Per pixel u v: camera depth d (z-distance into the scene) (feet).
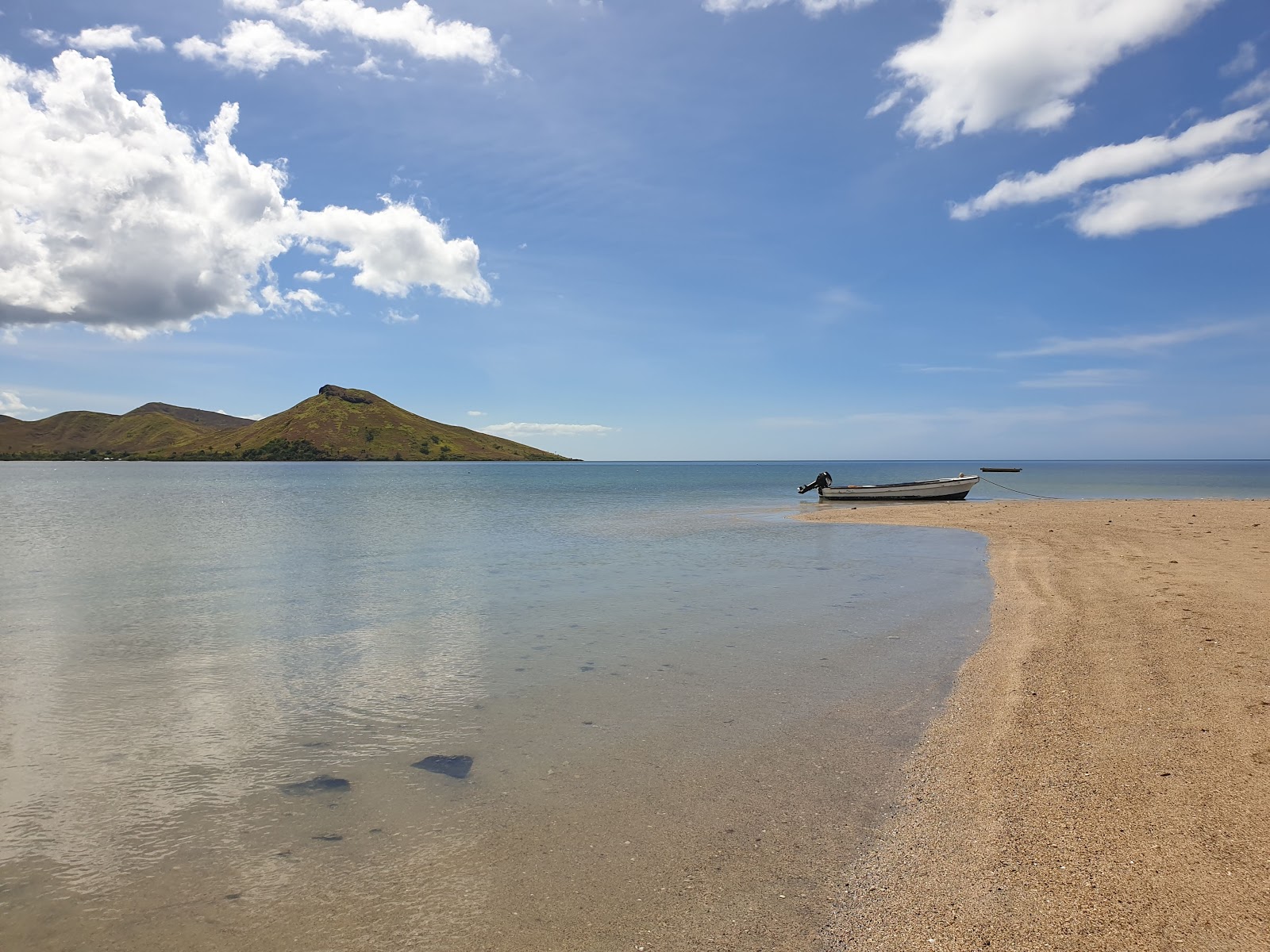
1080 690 30.45
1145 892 16.14
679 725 28.53
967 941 14.93
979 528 106.83
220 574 69.26
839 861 18.49
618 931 15.75
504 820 21.04
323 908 16.85
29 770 24.89
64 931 16.07
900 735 27.07
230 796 22.84
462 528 119.03
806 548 87.10
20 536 105.19
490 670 36.65
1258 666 32.12
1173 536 84.94
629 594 57.11
